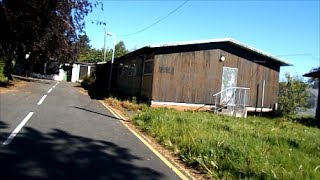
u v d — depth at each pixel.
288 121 21.17
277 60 24.95
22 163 7.28
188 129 11.57
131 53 27.17
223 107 22.45
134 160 8.48
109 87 36.16
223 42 23.80
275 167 7.95
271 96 25.39
